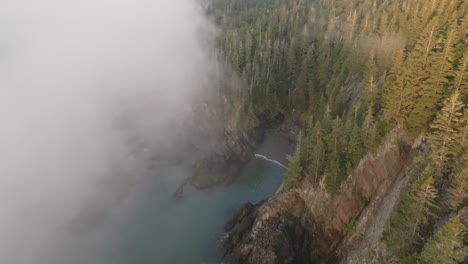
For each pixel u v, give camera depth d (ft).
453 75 158.71
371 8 403.95
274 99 340.39
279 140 330.95
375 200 173.88
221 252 217.15
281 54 352.90
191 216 250.16
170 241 230.07
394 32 272.92
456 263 100.73
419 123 167.22
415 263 118.62
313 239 198.80
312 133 210.79
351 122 202.39
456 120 135.03
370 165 180.86
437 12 283.18
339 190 190.08
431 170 136.67
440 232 103.14
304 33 344.49
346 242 180.24
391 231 143.23
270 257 187.42
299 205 210.59
